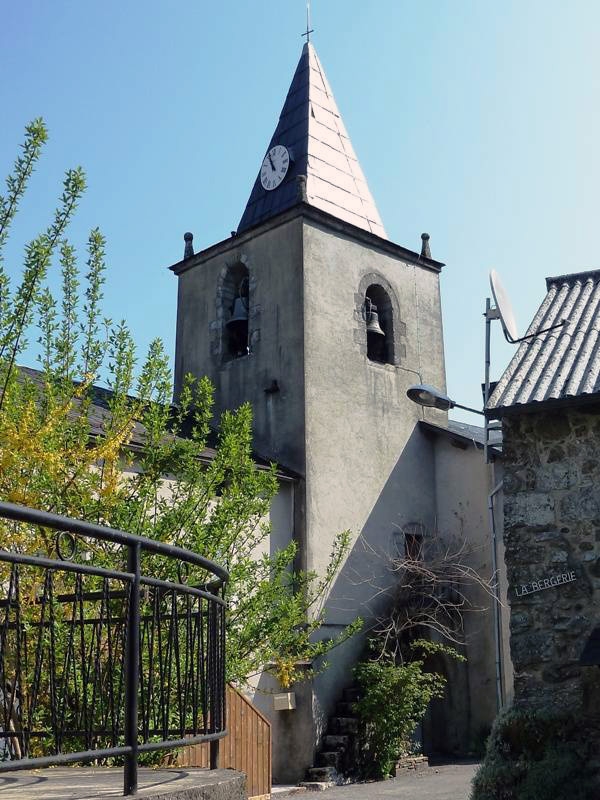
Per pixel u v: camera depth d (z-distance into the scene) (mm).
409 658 15320
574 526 8789
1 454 6141
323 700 14312
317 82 19094
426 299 18797
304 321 16094
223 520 8047
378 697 13984
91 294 7539
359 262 17547
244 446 9148
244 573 8680
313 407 15773
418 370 18078
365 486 16250
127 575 3154
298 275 16422
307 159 17578
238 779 3645
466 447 17203
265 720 11070
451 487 17344
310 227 16750
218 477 8336
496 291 10375
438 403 10203
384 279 17969
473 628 16156
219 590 4820
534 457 9125
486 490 16750
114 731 3393
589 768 8008
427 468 17578
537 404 8883
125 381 7691
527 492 9062
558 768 7773
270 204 17844
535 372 9664
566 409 9047
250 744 10828
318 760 13836
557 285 11953
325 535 15266
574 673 8414
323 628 14680
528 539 8945
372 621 15578
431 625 15617
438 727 16109
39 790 3305
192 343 18344
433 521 17344
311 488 15289
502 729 8359
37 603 5500
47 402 7098
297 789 12742
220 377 17422
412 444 17422
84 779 3822
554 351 10070
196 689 3963
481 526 16641
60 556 3170
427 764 14781
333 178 17922
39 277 6426
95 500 7219
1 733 3984
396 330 17859
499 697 12727
